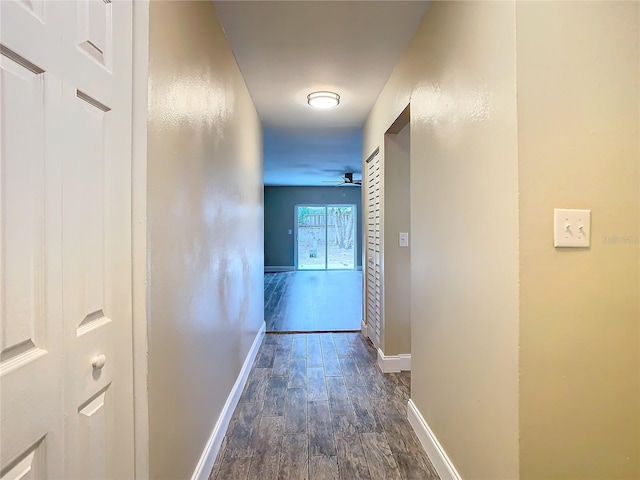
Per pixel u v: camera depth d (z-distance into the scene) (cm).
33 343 66
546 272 100
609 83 103
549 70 100
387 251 272
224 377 188
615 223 103
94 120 82
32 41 65
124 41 93
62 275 73
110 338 88
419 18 174
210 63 160
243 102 245
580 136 101
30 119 65
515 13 99
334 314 468
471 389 126
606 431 104
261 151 356
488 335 115
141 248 97
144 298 98
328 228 995
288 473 155
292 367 281
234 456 167
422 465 161
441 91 151
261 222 357
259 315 337
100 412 85
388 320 272
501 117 105
